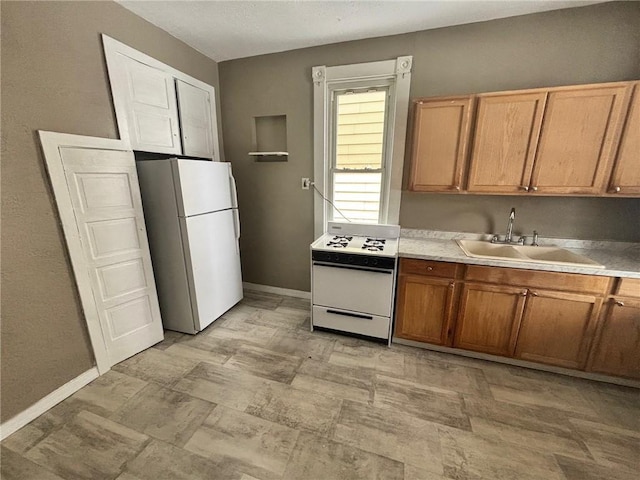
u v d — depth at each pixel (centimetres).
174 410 170
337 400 178
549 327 193
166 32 236
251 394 183
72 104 175
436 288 215
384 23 220
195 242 236
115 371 204
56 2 162
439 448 146
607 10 189
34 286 162
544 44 205
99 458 141
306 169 293
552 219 227
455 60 226
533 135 191
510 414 167
